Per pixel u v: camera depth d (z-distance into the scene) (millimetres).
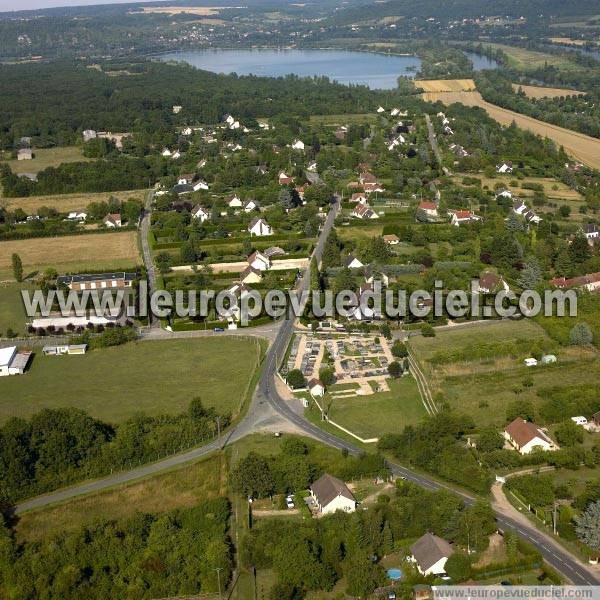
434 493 145500
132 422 172375
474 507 138875
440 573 127500
